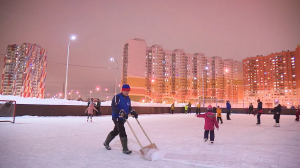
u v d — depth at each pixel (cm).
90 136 752
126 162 411
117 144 602
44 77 14150
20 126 1045
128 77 11556
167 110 3294
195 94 14700
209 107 670
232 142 675
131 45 11869
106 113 2333
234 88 16288
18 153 468
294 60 13088
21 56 12850
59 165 382
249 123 1534
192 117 2227
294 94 12912
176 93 14300
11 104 1636
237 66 16688
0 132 804
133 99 11481
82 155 463
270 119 2098
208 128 660
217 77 15762
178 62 14638
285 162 427
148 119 1847
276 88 13700
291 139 749
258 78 14850
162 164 401
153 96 13638
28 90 12756
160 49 14150
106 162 409
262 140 721
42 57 13962
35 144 578
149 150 448
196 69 15038
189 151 525
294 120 2008
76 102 2311
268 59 14400
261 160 441
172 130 999
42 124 1180
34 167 366
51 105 1888
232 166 392
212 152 516
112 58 4175
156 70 13938
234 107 4097
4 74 12962
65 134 790
